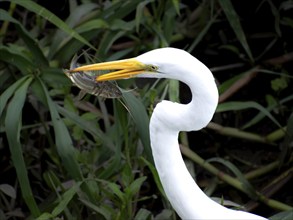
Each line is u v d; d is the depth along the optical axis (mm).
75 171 5934
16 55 6617
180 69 3828
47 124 7039
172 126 4016
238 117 7953
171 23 7375
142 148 6457
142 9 6977
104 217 5887
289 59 8172
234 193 7199
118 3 7219
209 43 8508
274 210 7016
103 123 7691
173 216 6191
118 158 6105
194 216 4168
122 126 5930
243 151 7773
